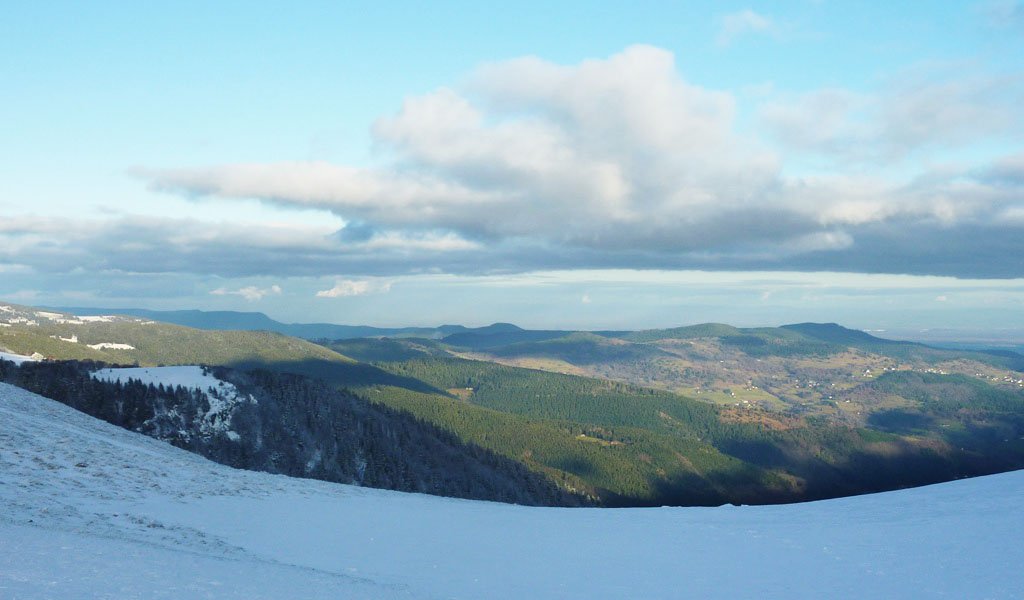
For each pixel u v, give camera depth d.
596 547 18.77
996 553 15.56
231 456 79.25
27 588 9.31
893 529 19.20
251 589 11.52
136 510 19.88
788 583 14.62
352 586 13.04
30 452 25.19
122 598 9.62
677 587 14.52
